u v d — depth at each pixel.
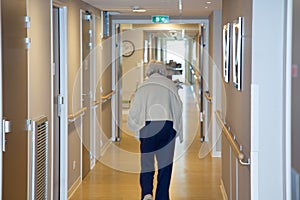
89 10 7.56
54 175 5.89
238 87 4.26
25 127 4.20
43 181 4.81
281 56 3.53
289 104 3.36
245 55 3.98
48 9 5.07
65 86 5.89
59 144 5.90
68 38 6.02
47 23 5.02
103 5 7.69
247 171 3.85
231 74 5.05
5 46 3.62
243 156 3.76
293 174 3.27
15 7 3.90
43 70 4.85
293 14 3.27
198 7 7.78
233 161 4.88
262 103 3.56
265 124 3.57
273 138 3.57
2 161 3.55
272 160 3.59
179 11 8.42
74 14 6.45
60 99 5.87
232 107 4.96
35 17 4.54
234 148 4.22
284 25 3.49
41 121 4.68
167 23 9.23
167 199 5.73
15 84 3.89
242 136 4.14
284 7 3.48
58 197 5.92
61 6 5.80
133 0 6.96
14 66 3.87
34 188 4.44
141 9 8.17
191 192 6.21
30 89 4.36
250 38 3.64
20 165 4.06
